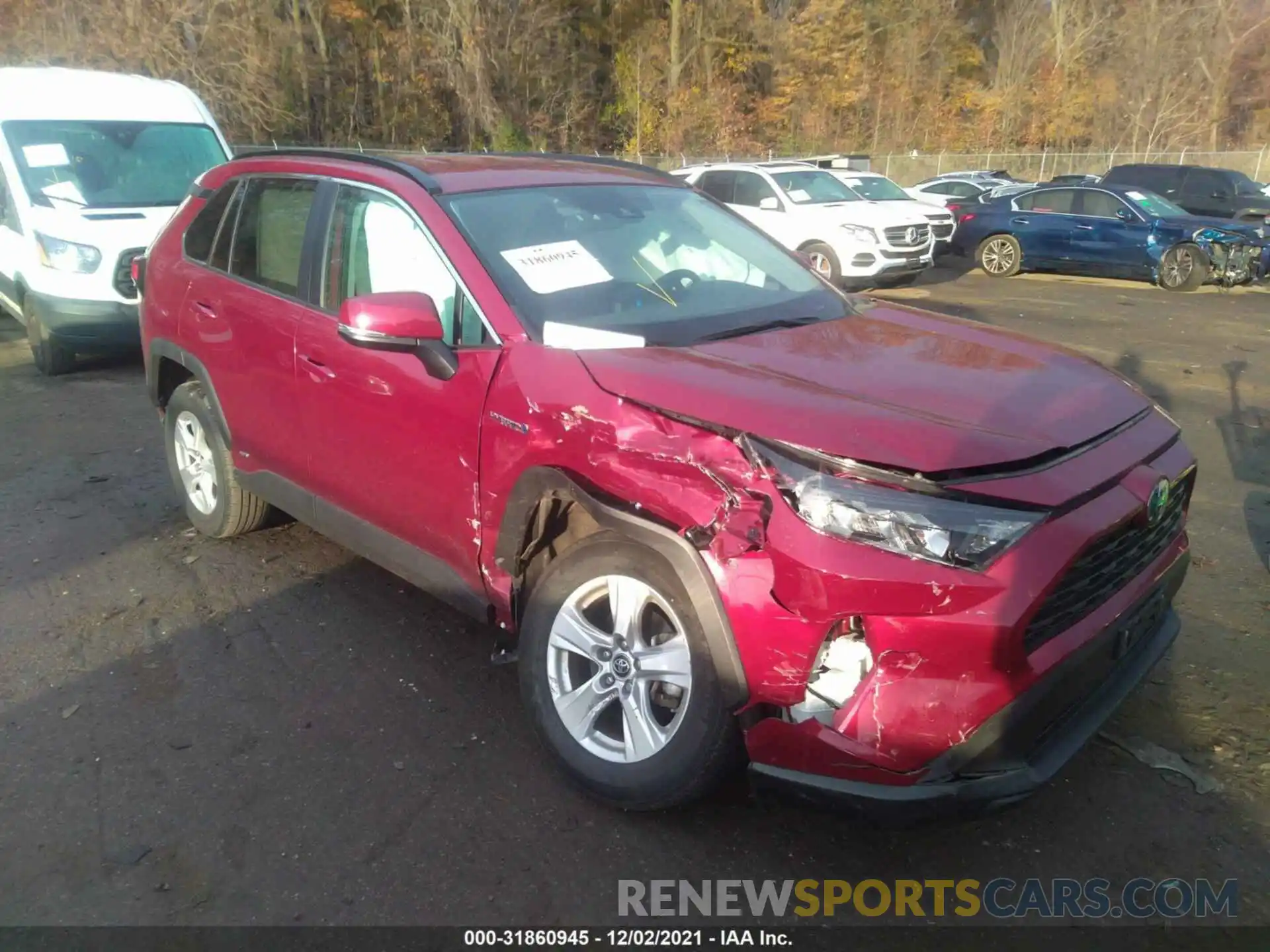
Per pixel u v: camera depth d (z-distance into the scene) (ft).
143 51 79.46
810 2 130.21
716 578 8.57
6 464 20.94
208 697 12.21
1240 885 9.23
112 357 31.50
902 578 7.88
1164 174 69.92
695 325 11.28
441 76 107.45
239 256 14.89
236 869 9.34
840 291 13.58
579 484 9.61
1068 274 56.90
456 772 10.76
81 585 15.20
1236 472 20.81
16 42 75.72
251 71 89.20
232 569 15.72
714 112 121.39
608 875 9.30
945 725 8.00
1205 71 149.79
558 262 11.66
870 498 8.00
